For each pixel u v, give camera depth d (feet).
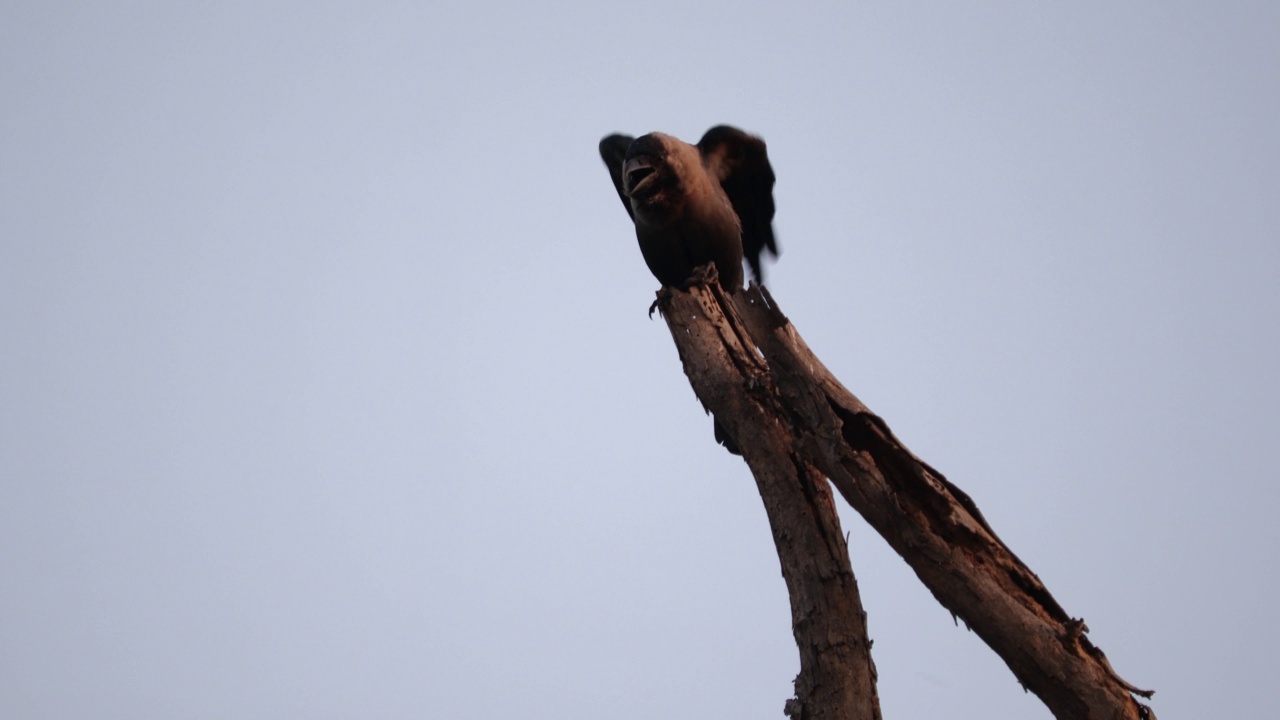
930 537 33.37
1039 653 31.73
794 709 35.24
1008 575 33.06
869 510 34.09
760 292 36.14
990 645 32.89
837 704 34.50
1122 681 31.30
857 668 34.99
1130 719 30.76
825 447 34.53
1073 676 31.32
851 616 35.91
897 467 34.01
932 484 33.50
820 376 35.06
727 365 41.16
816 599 36.19
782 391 35.55
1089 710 31.14
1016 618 32.17
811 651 35.55
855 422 34.37
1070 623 31.71
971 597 32.78
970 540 33.24
